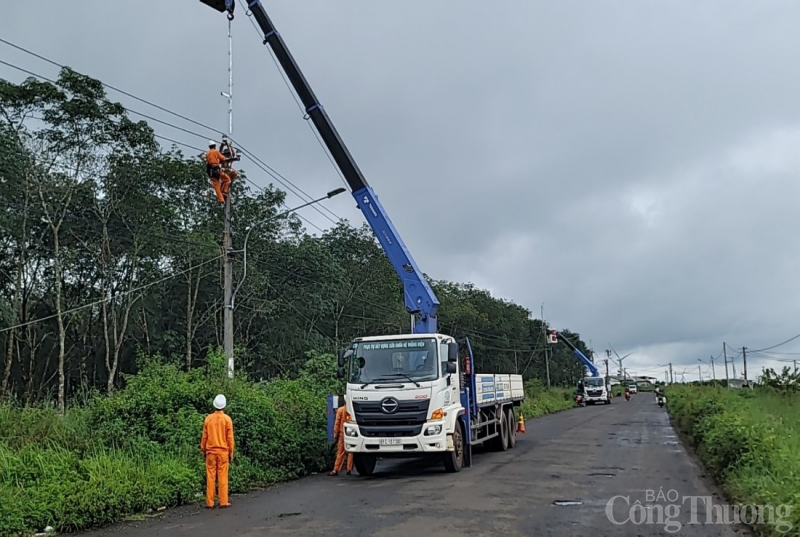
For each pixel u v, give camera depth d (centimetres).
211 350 1889
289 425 1678
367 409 1477
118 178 3362
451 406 1530
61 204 3378
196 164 3669
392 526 919
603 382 7188
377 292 4906
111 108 3200
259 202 4031
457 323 6309
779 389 3042
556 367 10044
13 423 1333
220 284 3947
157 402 1485
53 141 3186
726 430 1395
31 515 982
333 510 1074
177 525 1012
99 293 3816
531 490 1220
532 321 9188
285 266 4262
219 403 1216
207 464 1191
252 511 1110
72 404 1594
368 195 1839
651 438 2495
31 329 3675
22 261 3266
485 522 927
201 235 3694
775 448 1166
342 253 4975
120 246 3656
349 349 1559
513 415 2273
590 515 976
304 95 1897
